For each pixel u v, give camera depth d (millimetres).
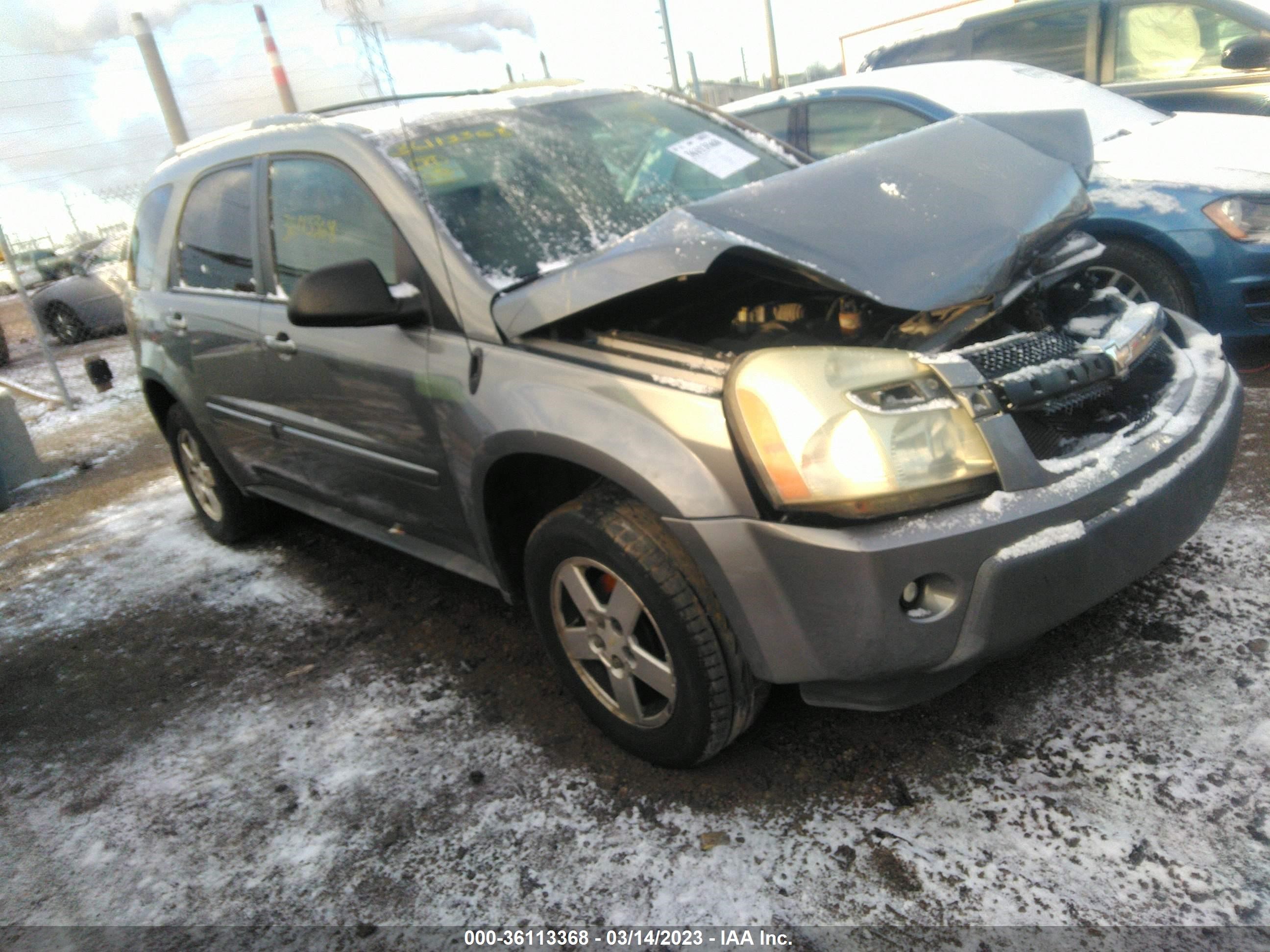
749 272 2205
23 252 12578
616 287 2047
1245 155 4113
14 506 6027
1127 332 2236
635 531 2066
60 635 3861
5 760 3000
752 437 1855
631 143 3051
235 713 2977
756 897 1908
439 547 2969
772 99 5520
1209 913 1701
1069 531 1875
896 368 1919
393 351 2645
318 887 2164
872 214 2135
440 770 2492
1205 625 2479
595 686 2393
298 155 3062
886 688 1975
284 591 3816
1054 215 2264
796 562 1844
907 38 7117
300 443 3266
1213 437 2174
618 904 1955
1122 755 2096
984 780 2102
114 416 8078
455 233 2545
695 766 2277
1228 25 5469
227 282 3484
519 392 2258
